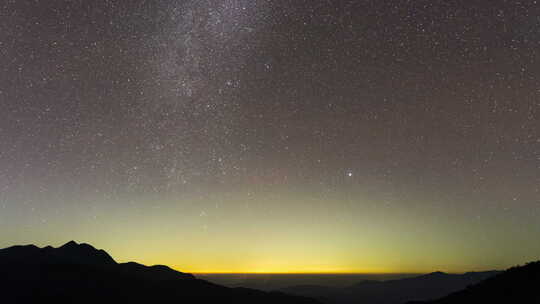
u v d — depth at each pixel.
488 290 31.95
